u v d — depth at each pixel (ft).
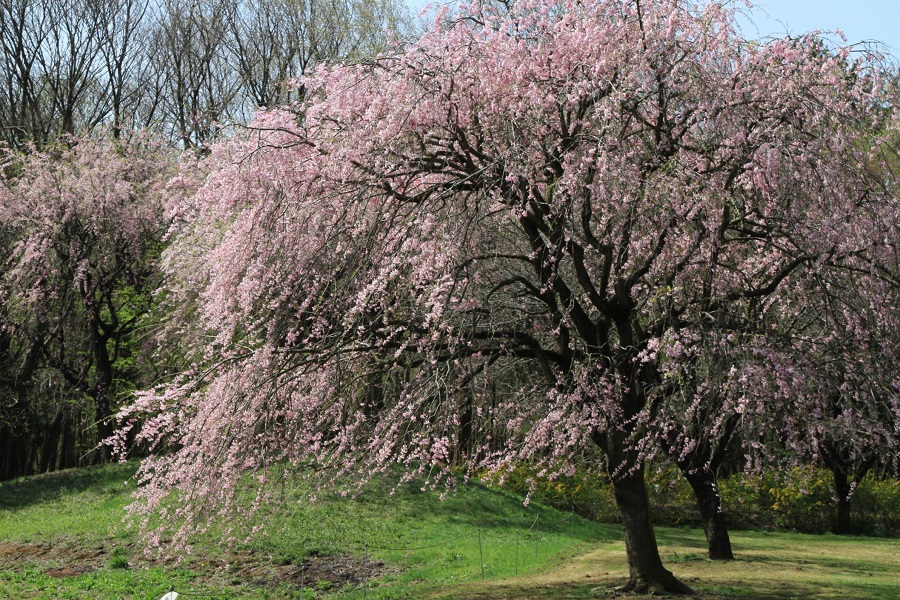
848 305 32.60
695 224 33.42
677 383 36.22
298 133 36.06
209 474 34.17
